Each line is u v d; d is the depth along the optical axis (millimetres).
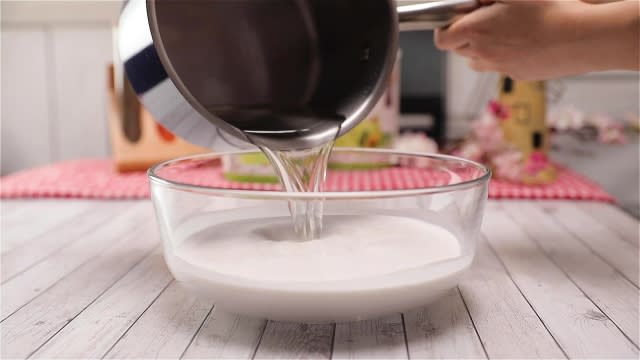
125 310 639
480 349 544
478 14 742
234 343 557
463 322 603
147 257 820
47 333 582
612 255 820
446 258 552
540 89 1253
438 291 559
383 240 584
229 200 540
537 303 653
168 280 731
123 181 1277
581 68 770
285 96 819
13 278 739
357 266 528
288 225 609
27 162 1752
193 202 557
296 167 693
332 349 542
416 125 1680
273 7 851
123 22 679
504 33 741
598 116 1464
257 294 522
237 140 705
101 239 903
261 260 540
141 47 651
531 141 1260
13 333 582
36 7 1681
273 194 519
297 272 520
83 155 1746
